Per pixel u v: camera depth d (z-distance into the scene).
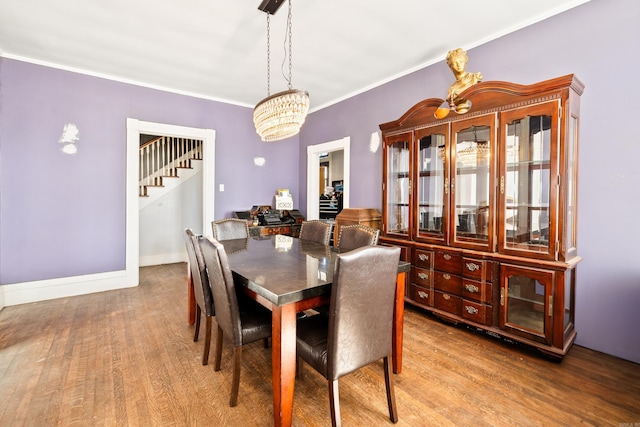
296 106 2.08
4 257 3.17
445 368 2.03
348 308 1.35
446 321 2.69
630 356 2.10
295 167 5.31
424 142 2.94
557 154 2.04
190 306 2.71
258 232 4.50
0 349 2.26
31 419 1.55
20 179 3.22
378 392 1.79
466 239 2.55
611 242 2.17
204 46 2.95
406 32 2.69
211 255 1.69
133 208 3.83
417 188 2.94
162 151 5.16
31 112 3.25
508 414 1.60
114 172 3.71
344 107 4.34
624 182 2.11
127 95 3.77
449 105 2.64
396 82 3.61
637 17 2.03
